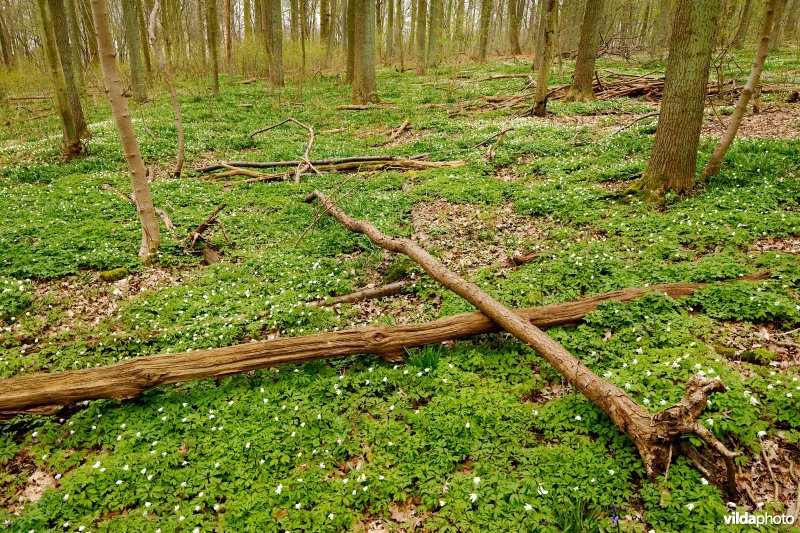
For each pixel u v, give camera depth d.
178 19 36.47
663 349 4.98
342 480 4.08
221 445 4.43
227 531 3.66
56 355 5.82
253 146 17.30
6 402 4.61
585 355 5.20
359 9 22.73
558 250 7.69
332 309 6.91
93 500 3.96
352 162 14.10
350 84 31.00
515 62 36.00
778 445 3.95
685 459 3.83
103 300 7.32
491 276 7.37
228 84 33.44
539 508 3.61
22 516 3.79
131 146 7.88
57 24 14.41
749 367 4.73
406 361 5.52
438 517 3.65
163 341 6.14
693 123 8.52
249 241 9.34
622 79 22.83
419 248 7.35
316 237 9.49
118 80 7.48
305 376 5.29
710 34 8.08
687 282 6.20
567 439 4.22
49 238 8.91
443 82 28.92
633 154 12.09
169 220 9.53
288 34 50.78
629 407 4.07
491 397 4.75
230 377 5.38
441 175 12.35
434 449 4.26
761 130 12.75
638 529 3.42
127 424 4.74
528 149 13.57
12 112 24.09
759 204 7.96
